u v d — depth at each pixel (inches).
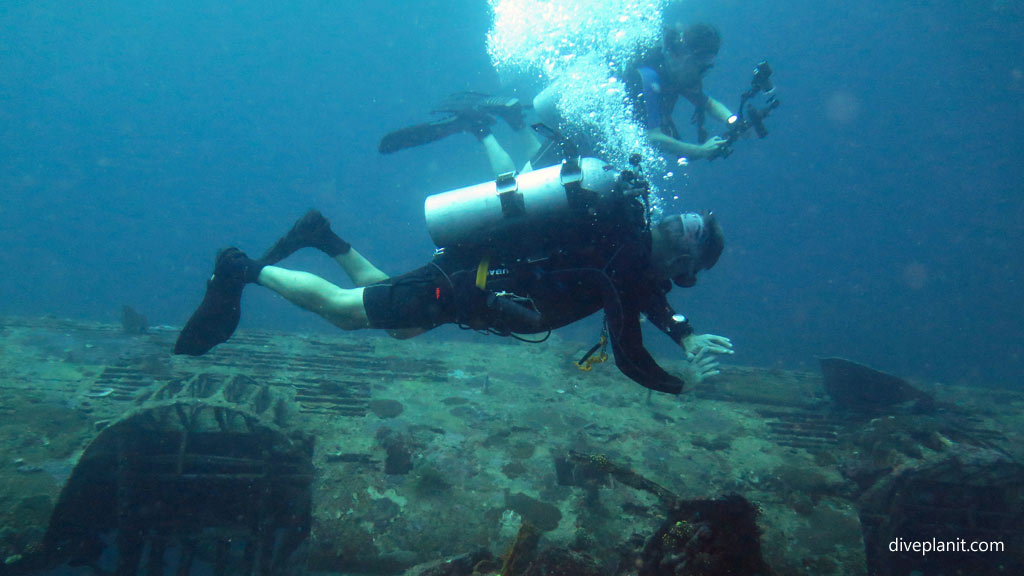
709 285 1841.8
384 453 207.3
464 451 214.2
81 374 242.8
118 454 185.8
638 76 191.0
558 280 91.8
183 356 270.7
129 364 255.9
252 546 198.7
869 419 271.6
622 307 89.0
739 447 244.1
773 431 261.0
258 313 928.3
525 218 91.9
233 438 205.0
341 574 168.1
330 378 261.9
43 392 221.6
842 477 226.4
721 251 96.3
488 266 94.3
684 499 111.0
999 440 276.4
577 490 202.2
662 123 197.6
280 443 187.9
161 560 201.3
